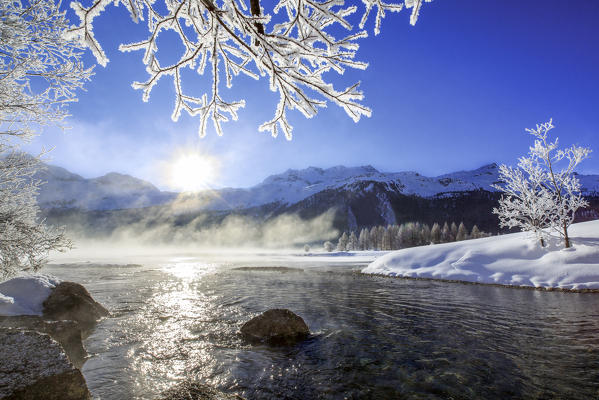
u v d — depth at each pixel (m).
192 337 8.70
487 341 8.30
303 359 7.14
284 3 3.67
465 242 29.55
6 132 6.48
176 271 36.72
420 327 9.85
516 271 20.08
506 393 5.45
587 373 6.14
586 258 18.17
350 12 3.39
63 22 5.64
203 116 3.83
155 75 3.33
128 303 13.83
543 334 8.79
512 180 22.84
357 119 3.41
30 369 4.11
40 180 7.88
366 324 10.27
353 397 5.38
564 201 20.75
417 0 3.16
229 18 2.91
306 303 14.35
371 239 123.75
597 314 11.00
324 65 3.57
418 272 25.50
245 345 8.08
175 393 4.61
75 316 9.17
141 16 3.12
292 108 3.58
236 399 4.72
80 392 4.29
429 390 5.61
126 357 7.06
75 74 6.24
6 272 8.21
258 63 3.24
